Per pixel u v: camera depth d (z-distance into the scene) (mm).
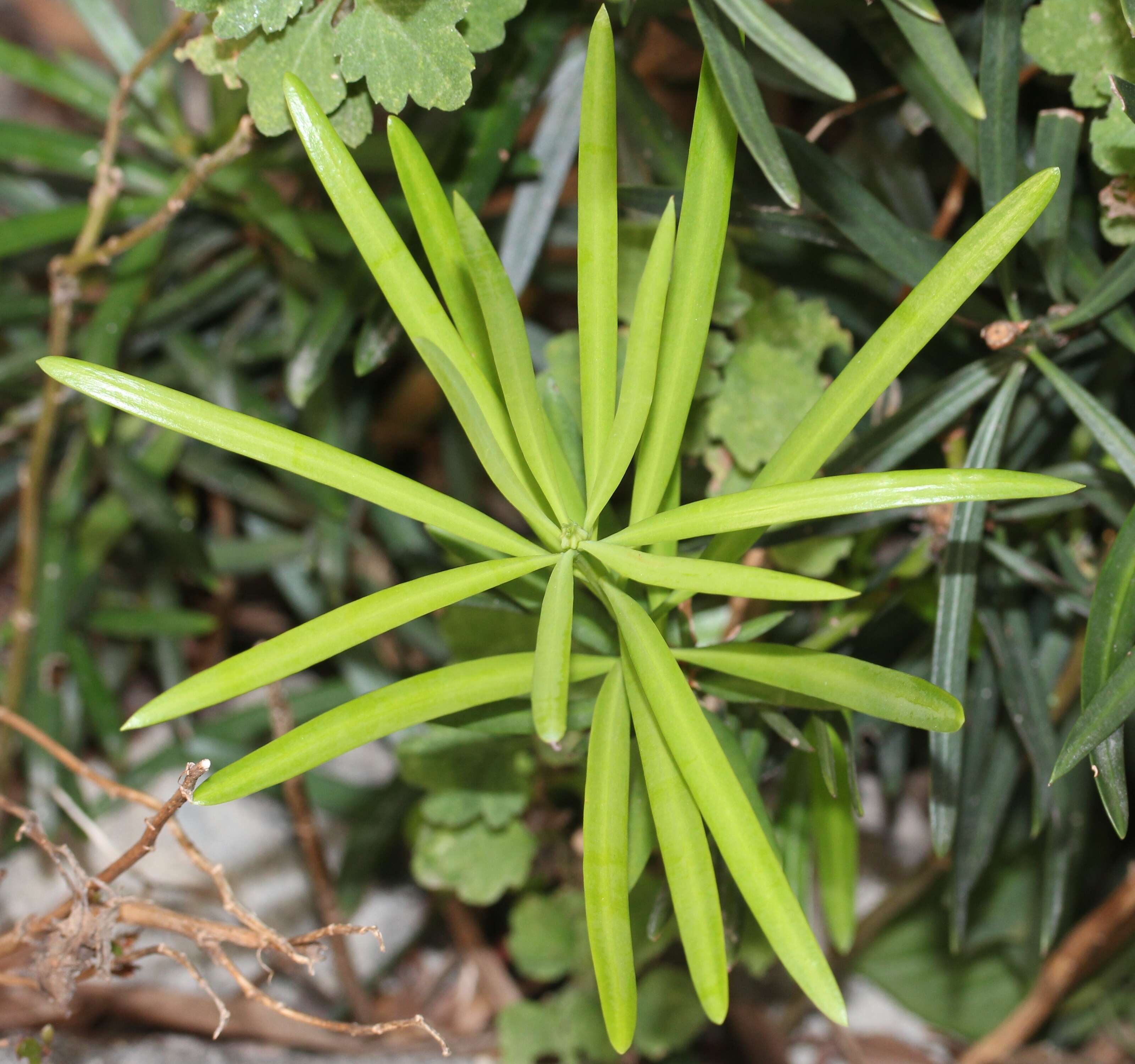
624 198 519
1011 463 538
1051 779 432
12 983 507
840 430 435
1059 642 559
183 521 677
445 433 743
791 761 538
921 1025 789
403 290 437
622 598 427
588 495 437
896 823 819
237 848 767
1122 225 482
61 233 625
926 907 753
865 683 432
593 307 436
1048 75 523
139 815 769
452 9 459
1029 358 493
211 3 461
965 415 530
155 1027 688
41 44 1121
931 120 525
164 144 673
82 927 479
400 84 461
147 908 491
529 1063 663
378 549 776
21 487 699
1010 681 520
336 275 551
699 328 445
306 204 643
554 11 537
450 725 466
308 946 486
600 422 438
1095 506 521
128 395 420
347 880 694
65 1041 643
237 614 878
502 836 642
